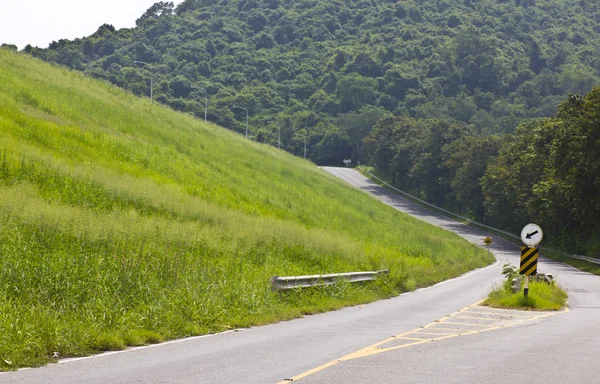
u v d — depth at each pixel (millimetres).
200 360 12562
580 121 55281
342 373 11344
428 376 11164
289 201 58250
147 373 11219
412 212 125062
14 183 28797
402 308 23438
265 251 30844
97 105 62281
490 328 17812
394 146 165750
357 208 76062
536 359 12977
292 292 22547
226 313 18203
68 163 36781
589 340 15742
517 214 88875
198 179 50688
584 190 57312
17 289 15516
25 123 44031
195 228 29125
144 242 23969
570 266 60406
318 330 17203
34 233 20688
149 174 45000
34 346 12320
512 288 25672
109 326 14844
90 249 21156
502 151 98750
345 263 34938
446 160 135375
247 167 67438
